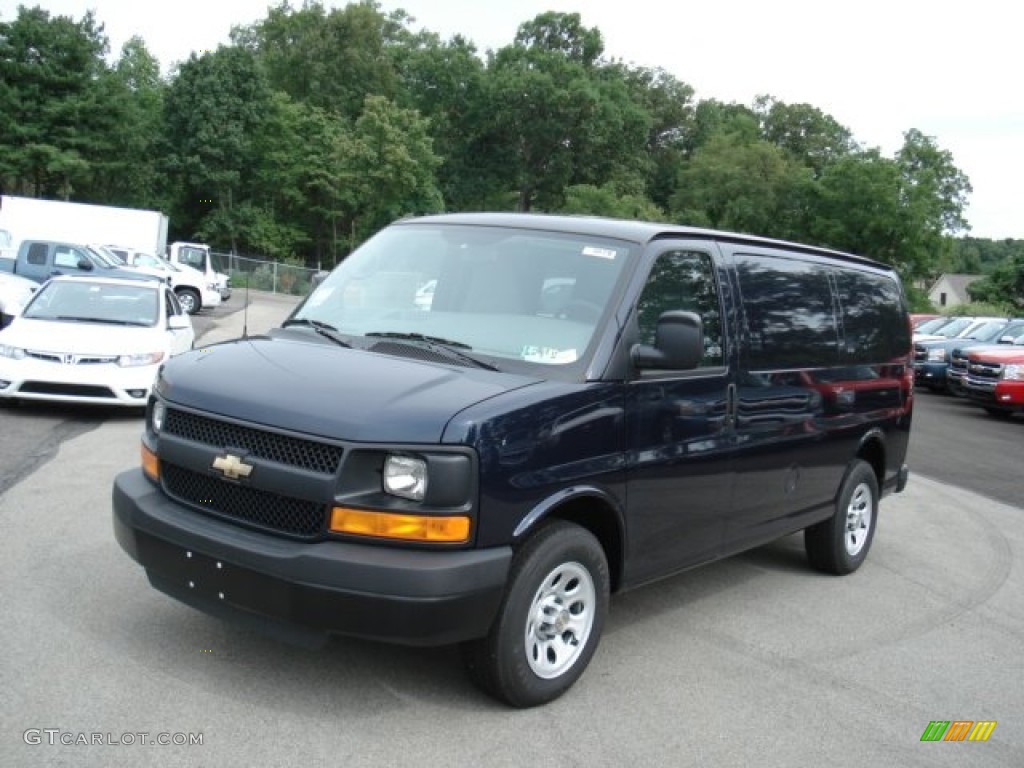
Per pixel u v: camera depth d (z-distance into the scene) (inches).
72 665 161.9
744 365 204.7
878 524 344.5
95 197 2167.8
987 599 256.5
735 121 3472.0
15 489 278.4
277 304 1465.3
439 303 186.9
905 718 174.2
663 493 181.3
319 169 2250.2
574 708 164.4
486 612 146.3
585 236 188.4
